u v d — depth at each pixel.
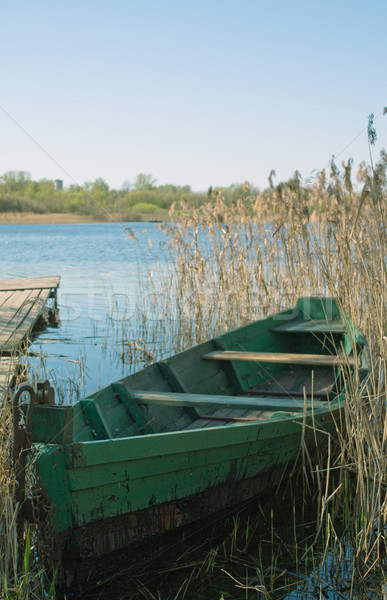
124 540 4.02
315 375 7.54
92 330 11.95
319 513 4.82
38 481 3.58
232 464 4.61
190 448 4.23
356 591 3.91
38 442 3.73
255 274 10.70
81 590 3.86
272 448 4.90
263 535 4.60
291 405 4.90
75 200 78.00
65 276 20.56
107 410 5.04
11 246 37.09
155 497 4.14
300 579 4.03
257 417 5.98
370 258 5.16
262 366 7.44
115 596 3.86
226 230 10.79
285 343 8.30
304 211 7.60
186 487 4.31
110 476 3.85
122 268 23.00
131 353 9.87
